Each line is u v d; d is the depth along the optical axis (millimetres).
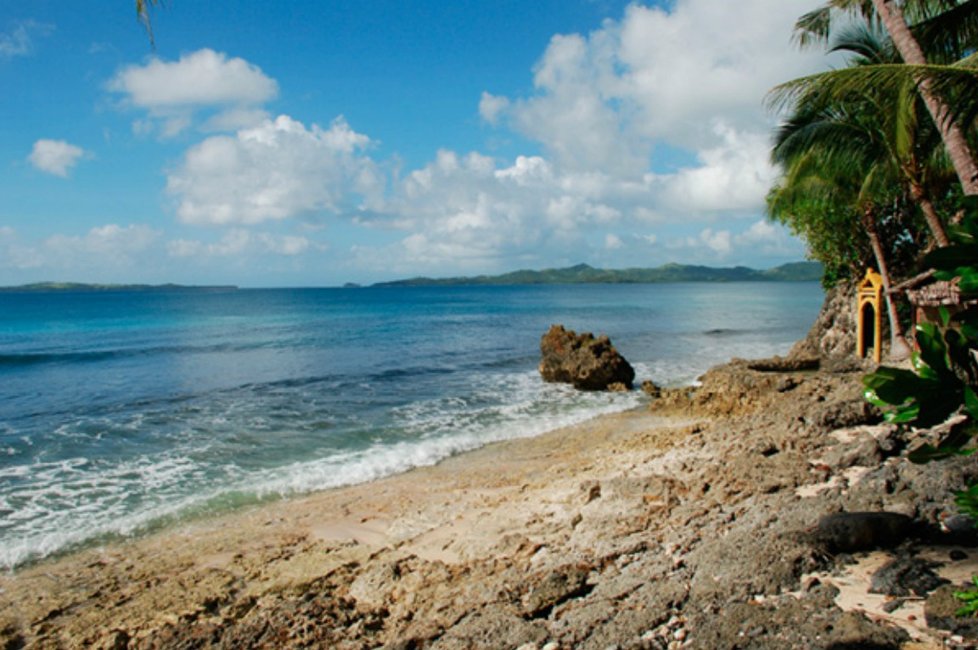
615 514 8500
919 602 4781
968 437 2775
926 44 11695
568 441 15008
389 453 14352
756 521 7258
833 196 19547
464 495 10789
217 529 9789
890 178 16938
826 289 26031
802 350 25922
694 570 6070
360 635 6055
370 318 66938
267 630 6168
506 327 53062
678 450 12609
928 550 5633
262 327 54500
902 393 2740
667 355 33156
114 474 12938
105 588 7711
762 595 5332
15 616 7062
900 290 15930
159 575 8055
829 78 9992
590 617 5430
